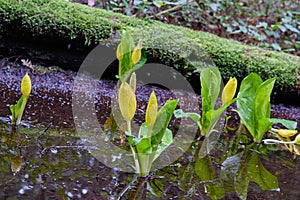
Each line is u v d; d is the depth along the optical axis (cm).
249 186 318
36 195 301
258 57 423
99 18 409
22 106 337
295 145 355
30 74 394
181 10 526
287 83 418
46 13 401
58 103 364
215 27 551
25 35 400
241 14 596
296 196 315
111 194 305
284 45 584
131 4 489
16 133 332
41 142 328
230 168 329
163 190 310
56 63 409
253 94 358
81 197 302
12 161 314
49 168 313
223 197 310
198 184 316
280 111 409
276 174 328
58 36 402
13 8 396
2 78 383
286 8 645
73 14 405
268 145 354
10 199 298
